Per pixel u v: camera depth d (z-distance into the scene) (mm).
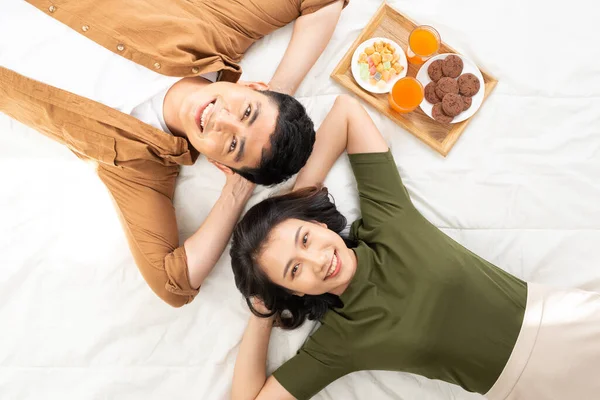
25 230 1616
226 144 1326
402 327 1370
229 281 1595
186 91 1476
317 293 1359
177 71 1440
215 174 1611
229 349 1567
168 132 1526
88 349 1576
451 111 1537
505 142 1581
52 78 1430
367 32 1603
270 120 1336
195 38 1446
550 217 1554
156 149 1499
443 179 1582
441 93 1553
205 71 1445
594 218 1540
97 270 1604
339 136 1521
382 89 1590
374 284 1414
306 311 1470
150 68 1432
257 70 1621
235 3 1519
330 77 1609
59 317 1595
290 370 1451
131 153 1481
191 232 1619
